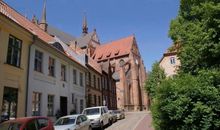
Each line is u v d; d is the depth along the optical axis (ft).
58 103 69.51
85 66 98.12
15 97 50.80
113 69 225.97
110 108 141.79
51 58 68.69
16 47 52.65
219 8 29.50
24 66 54.75
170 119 27.12
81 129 47.98
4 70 47.62
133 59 236.22
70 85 79.61
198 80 27.40
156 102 28.91
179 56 42.86
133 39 253.85
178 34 43.47
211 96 25.17
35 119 33.50
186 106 25.57
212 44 29.84
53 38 88.02
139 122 87.25
